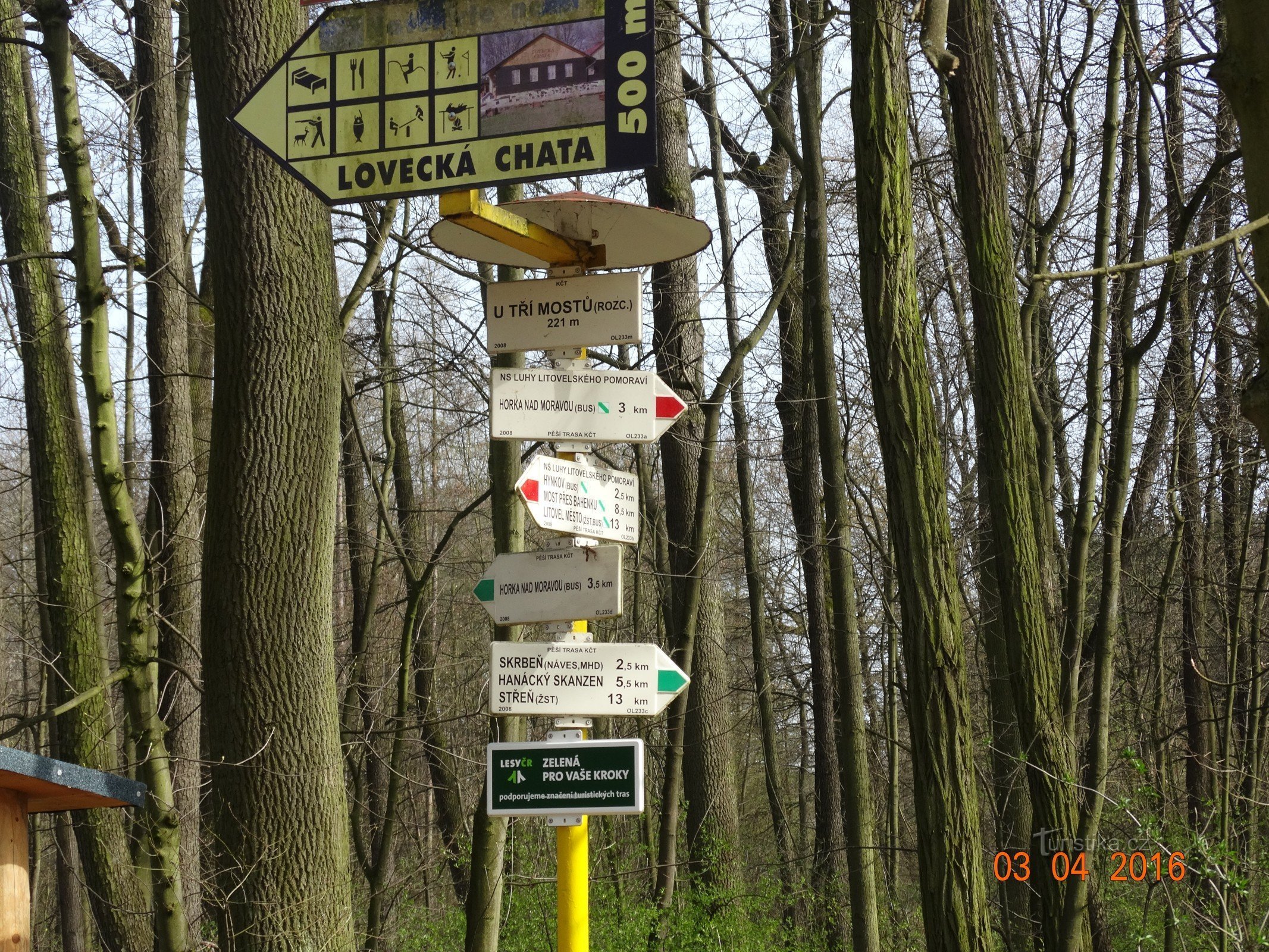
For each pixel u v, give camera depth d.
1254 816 9.76
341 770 7.19
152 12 12.09
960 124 8.09
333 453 7.29
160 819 6.07
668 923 11.20
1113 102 8.62
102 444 5.92
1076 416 11.99
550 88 4.15
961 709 5.94
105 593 13.82
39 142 11.60
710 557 14.16
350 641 17.09
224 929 6.88
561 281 4.86
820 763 16.09
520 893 11.14
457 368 11.22
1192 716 13.58
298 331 7.10
